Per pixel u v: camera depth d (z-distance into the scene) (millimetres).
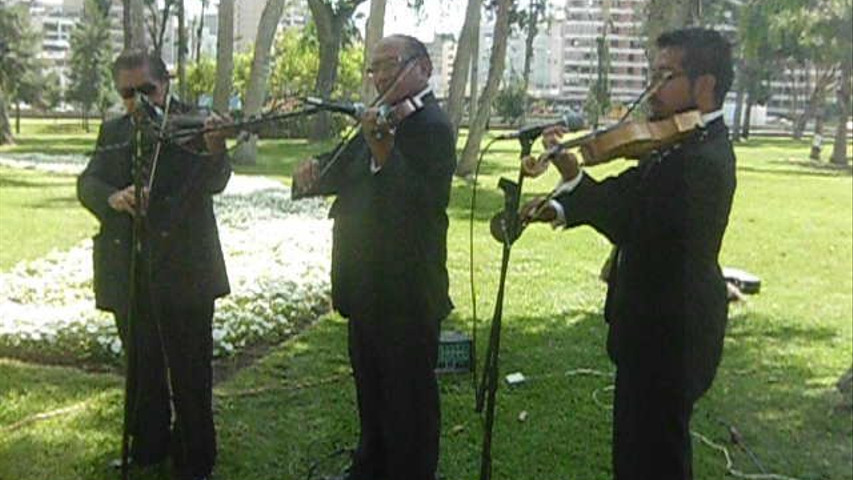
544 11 33125
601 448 4551
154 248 3703
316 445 4496
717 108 2963
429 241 3551
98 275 3908
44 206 13000
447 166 3502
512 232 3037
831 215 15516
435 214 3551
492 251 10523
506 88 34625
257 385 5387
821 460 4496
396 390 3658
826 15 16391
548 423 4859
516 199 3021
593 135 2926
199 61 28781
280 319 6539
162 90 3639
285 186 16125
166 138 3541
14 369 5512
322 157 3750
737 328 7262
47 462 4199
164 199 3686
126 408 4004
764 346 6699
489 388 3156
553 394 5340
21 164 20547
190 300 3758
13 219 11586
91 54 39719
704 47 2916
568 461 4395
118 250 3855
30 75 40594
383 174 3451
